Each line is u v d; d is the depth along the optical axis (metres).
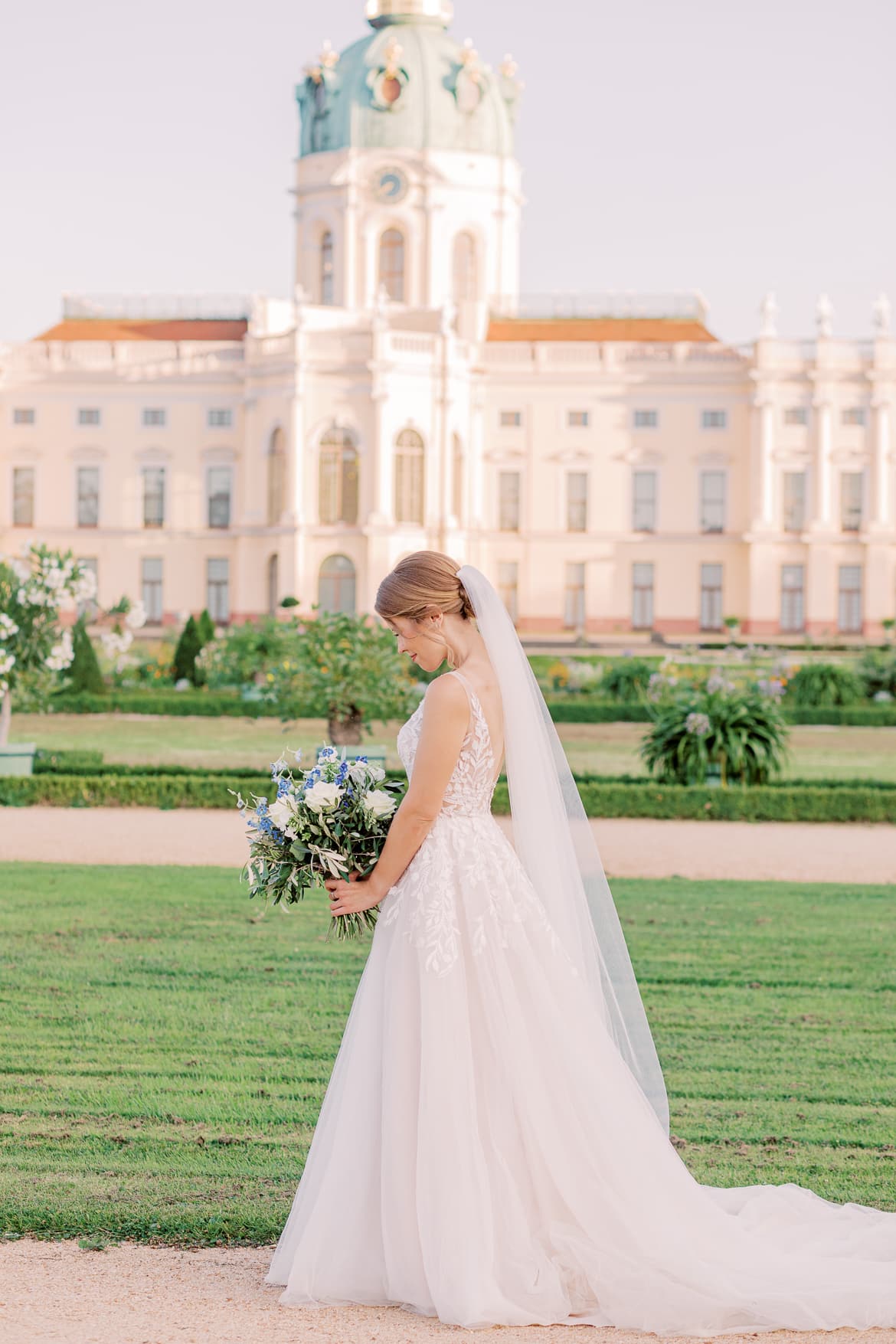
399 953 4.94
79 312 66.88
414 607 5.12
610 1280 4.71
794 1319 4.66
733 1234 5.02
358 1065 4.95
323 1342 4.40
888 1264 4.98
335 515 57.53
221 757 23.95
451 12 66.88
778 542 60.81
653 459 61.78
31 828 16.09
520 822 5.18
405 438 57.78
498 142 65.19
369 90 63.69
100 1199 5.73
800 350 60.59
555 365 61.62
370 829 5.13
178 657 38.69
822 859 14.73
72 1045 7.93
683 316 66.25
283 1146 6.41
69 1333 4.41
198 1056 7.75
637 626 62.31
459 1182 4.71
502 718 5.18
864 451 60.59
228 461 61.50
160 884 12.65
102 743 26.33
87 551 62.16
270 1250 5.28
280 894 5.21
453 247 64.88
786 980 9.49
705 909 11.90
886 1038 8.21
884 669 35.84
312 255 65.31
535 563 62.19
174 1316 4.59
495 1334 4.52
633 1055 5.40
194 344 61.47
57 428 62.16
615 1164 4.91
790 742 28.09
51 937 10.48
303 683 20.23
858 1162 6.28
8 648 19.11
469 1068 4.82
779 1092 7.25
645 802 17.80
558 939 5.09
